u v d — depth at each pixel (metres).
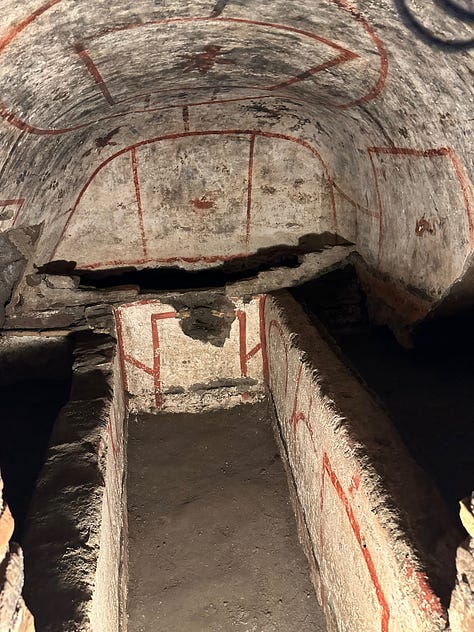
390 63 2.61
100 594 2.32
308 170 4.98
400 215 4.07
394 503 2.09
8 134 2.73
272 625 3.14
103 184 4.75
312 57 2.86
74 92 2.90
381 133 3.65
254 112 4.47
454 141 2.92
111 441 3.38
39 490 2.65
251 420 4.86
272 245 5.32
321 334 3.77
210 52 2.93
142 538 3.74
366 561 2.27
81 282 5.09
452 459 2.99
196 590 3.36
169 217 5.06
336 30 2.43
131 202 4.91
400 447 2.41
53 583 2.11
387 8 2.11
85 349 4.19
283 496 4.04
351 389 2.95
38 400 4.31
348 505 2.50
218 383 5.00
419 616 1.74
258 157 4.89
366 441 2.47
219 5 2.26
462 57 2.21
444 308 3.80
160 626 3.15
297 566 3.48
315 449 3.12
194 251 5.27
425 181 3.52
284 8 2.29
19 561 1.39
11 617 1.29
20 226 3.96
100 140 4.34
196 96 3.97
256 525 3.81
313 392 3.12
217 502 4.03
